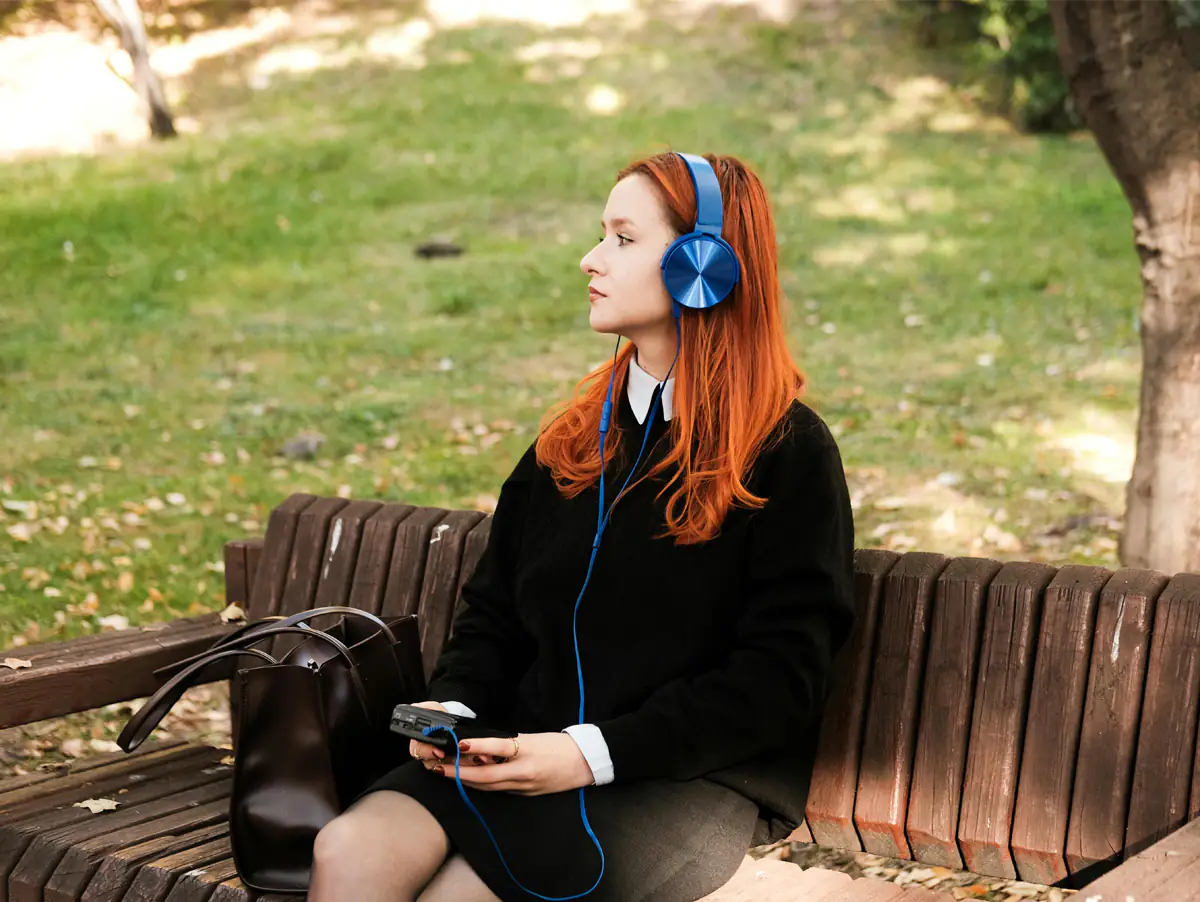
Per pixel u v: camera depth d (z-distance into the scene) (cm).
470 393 918
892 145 1648
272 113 1852
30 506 671
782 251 1280
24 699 275
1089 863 224
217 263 1295
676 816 217
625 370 254
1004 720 234
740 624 229
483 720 244
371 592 309
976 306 1081
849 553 233
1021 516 632
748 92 1858
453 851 213
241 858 229
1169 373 475
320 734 228
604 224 245
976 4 1783
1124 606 225
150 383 949
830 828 251
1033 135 1673
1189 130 459
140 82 1752
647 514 236
